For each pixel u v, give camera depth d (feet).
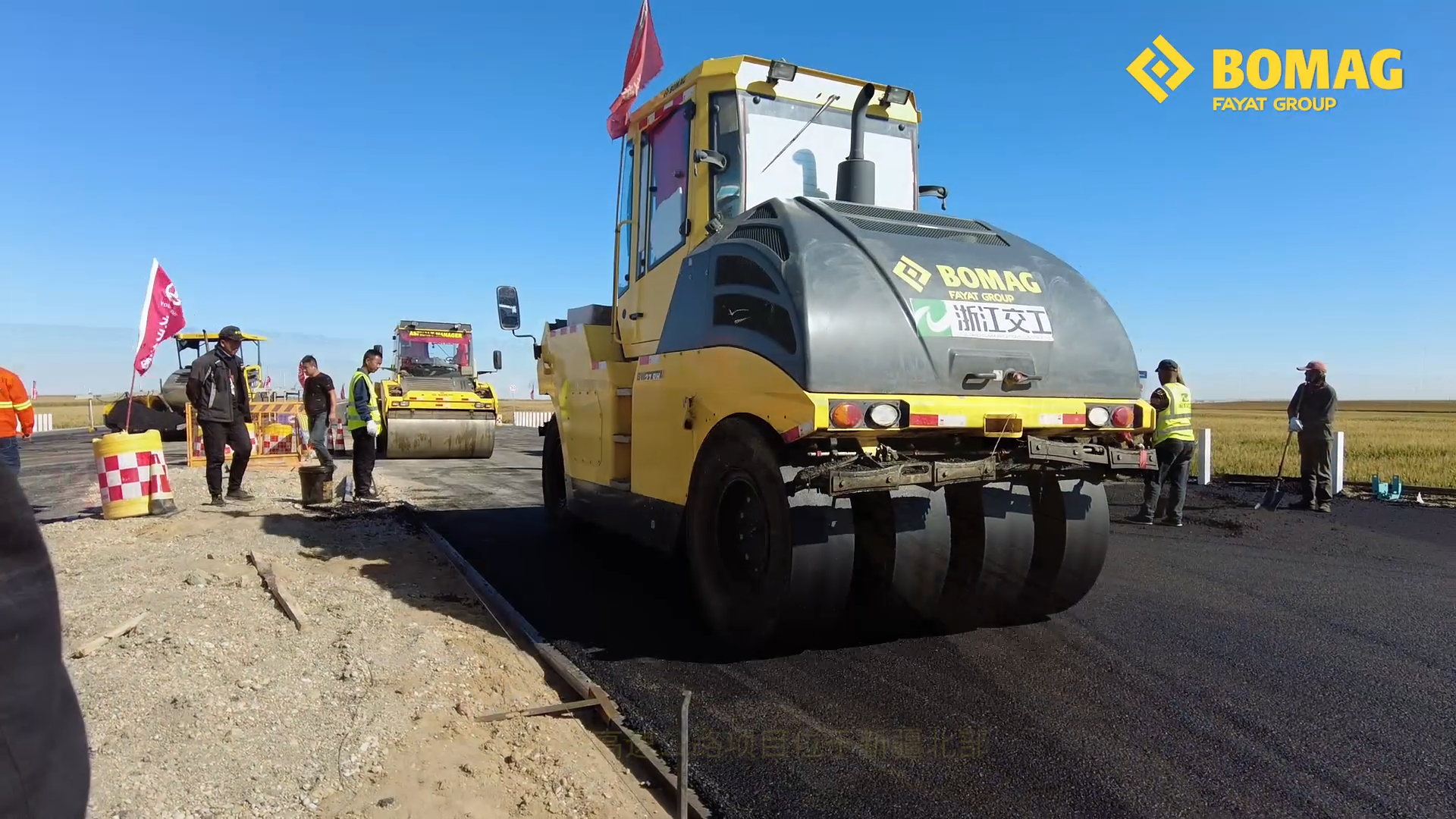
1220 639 15.06
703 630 15.71
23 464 49.24
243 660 12.32
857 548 13.96
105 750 9.07
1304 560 22.08
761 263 13.75
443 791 9.00
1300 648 14.52
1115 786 9.68
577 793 9.32
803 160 18.08
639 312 19.57
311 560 20.58
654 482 17.30
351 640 13.58
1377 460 47.24
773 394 13.05
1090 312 15.01
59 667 3.56
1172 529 27.14
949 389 13.28
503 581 19.66
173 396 69.72
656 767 10.00
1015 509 14.83
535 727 11.13
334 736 10.12
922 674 13.25
